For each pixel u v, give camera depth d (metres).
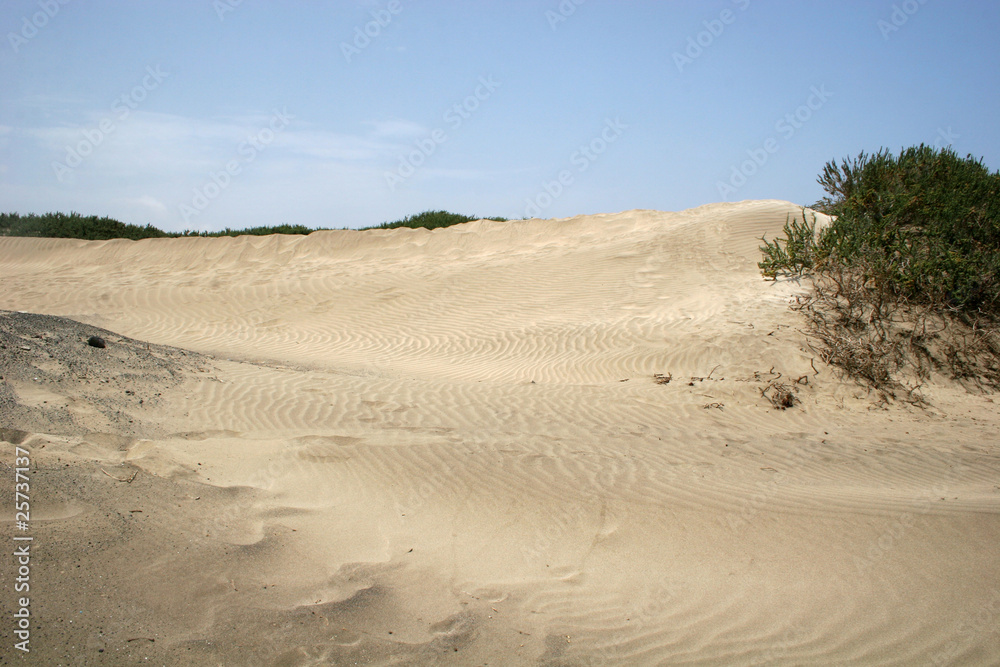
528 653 3.56
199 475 5.31
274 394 8.40
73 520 3.95
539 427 8.09
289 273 20.86
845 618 3.99
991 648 3.66
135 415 6.46
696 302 14.71
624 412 9.29
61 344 7.69
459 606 3.98
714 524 5.27
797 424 9.35
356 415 7.92
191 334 15.56
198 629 3.29
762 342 12.16
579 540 4.98
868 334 12.22
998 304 12.55
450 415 8.37
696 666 3.53
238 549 4.16
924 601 4.15
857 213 14.76
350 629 3.56
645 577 4.48
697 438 8.06
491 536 4.98
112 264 23.12
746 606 4.14
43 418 5.54
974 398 10.97
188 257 23.05
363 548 4.59
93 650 2.96
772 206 19.03
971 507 5.60
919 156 15.88
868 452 7.83
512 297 16.75
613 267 17.55
